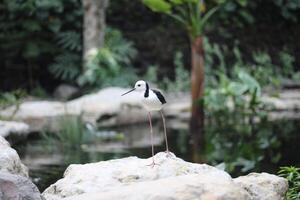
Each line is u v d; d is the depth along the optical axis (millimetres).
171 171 5461
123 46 16047
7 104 12320
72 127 11398
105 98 12750
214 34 17812
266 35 18438
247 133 11305
